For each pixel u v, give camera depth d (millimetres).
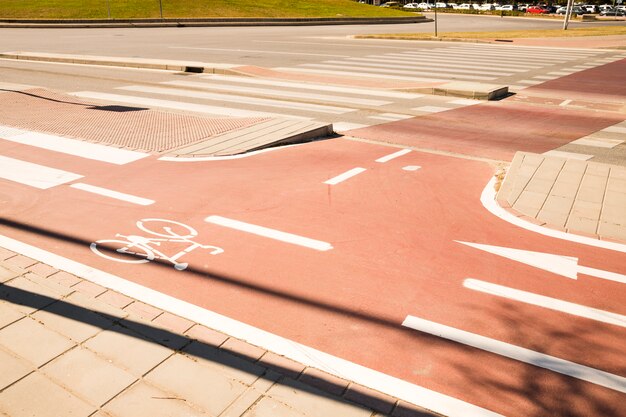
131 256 5559
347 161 9000
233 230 6203
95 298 4738
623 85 17188
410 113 13047
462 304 4762
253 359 3982
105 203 7000
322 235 6098
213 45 28672
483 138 10805
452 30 41969
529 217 6652
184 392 3617
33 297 4719
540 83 17578
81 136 10266
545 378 3854
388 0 98062
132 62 20562
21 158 8875
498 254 5688
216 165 8625
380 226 6359
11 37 32781
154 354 4000
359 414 3457
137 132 10609
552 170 8273
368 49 27391
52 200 7082
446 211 6848
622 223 6477
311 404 3533
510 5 86812
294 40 32062
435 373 3885
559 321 4539
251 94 15242
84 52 24906
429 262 5500
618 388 3768
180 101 14227
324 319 4520
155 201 7078
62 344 4082
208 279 5125
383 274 5250
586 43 30828
